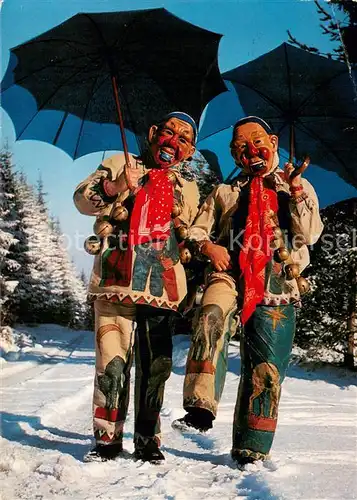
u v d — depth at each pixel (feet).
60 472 11.30
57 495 10.28
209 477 11.81
